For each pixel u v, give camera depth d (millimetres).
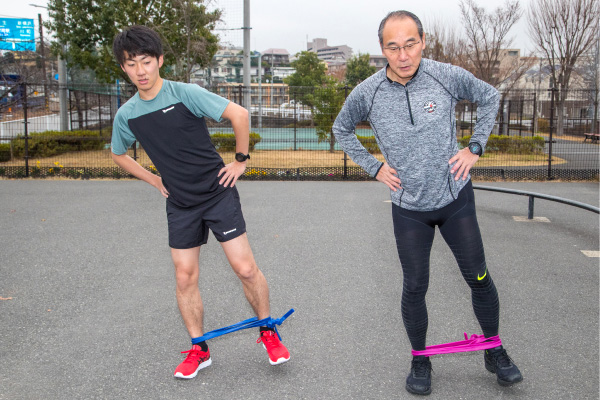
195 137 2811
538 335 3578
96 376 3049
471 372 3094
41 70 20391
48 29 17984
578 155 17391
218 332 3074
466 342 2912
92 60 17797
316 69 58438
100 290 4465
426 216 2732
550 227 6879
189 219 2926
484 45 25156
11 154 14305
